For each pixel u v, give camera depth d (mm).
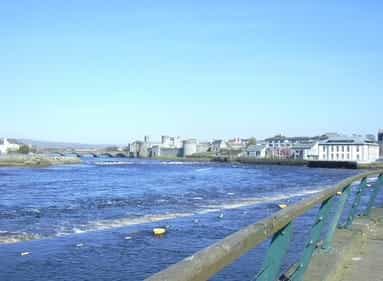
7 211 33594
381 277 5551
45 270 16797
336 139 179000
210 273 1927
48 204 38719
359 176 8320
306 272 5020
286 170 131000
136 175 94375
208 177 86125
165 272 1662
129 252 19625
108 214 31500
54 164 169625
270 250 3244
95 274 16250
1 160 154125
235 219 28609
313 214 24297
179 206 36000
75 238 22578
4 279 15578
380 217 10477
